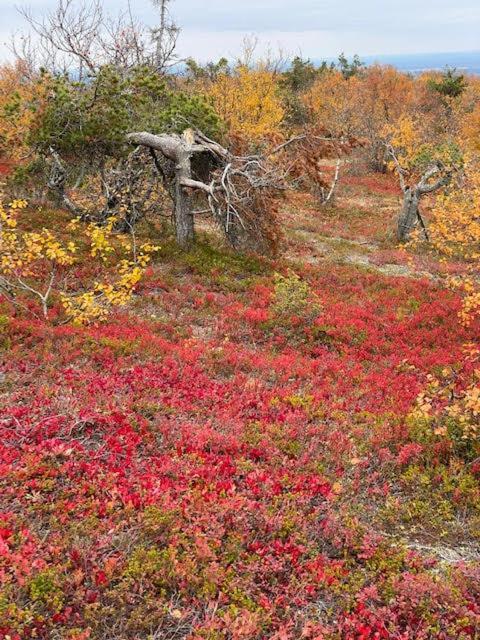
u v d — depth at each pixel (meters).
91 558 6.02
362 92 59.56
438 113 57.75
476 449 9.33
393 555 6.97
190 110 23.77
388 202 40.53
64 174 23.53
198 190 23.38
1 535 6.20
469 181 18.67
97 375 11.05
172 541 6.54
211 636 5.31
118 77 21.97
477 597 6.38
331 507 7.89
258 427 9.91
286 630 5.52
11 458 7.73
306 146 22.66
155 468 8.04
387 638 5.71
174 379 11.47
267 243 22.86
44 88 24.47
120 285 13.19
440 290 20.86
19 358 11.38
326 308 17.75
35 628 5.07
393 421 10.59
